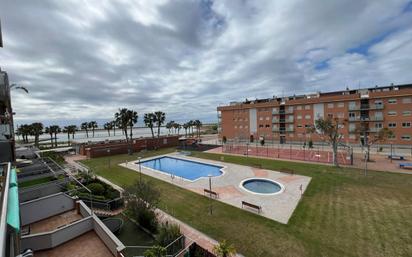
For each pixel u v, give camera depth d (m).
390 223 16.81
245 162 41.50
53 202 18.23
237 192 25.25
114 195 24.31
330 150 51.53
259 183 29.47
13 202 4.43
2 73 11.95
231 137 80.62
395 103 50.72
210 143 75.12
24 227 16.34
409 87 53.41
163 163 46.47
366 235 15.41
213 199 23.27
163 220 18.94
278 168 35.72
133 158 50.44
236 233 16.44
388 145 51.50
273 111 69.44
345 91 61.28
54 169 35.09
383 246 14.15
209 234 16.47
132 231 18.08
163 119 82.62
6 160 10.77
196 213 20.06
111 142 63.00
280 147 59.19
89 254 12.39
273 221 17.97
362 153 46.25
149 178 32.47
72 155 56.22
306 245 14.62
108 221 18.94
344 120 50.97
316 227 16.73
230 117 80.81
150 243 16.39
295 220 17.97
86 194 22.84
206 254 13.62
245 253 14.11
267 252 14.09
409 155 42.50
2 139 10.97
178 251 14.38
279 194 24.03
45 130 85.31
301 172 32.78
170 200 23.47
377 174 30.02
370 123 53.75
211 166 41.56
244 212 19.88
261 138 72.25
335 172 31.86
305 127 63.88
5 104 12.30
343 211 19.16
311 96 66.69
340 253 13.69
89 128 135.62
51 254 12.45
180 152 57.28
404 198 21.39
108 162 45.75
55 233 13.07
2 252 1.98
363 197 22.08
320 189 24.98
